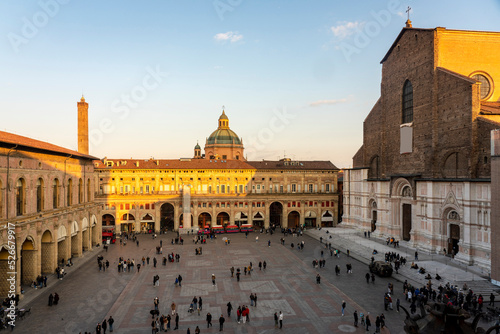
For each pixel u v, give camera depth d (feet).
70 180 205.36
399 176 241.14
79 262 201.26
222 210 327.67
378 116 287.07
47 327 115.85
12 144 138.31
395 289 152.87
